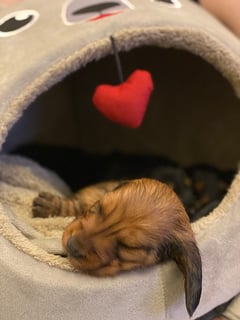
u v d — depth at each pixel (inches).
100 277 9.1
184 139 15.7
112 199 9.1
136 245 8.7
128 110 10.4
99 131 16.4
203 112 15.1
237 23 12.9
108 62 14.9
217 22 12.5
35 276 9.3
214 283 10.2
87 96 15.9
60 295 9.1
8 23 11.7
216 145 15.3
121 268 9.0
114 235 8.7
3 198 11.9
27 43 10.9
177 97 15.2
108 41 10.8
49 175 13.5
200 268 8.8
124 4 11.5
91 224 8.9
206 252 9.8
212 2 13.2
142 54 14.5
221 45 11.4
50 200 11.9
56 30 11.0
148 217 8.8
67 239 9.0
